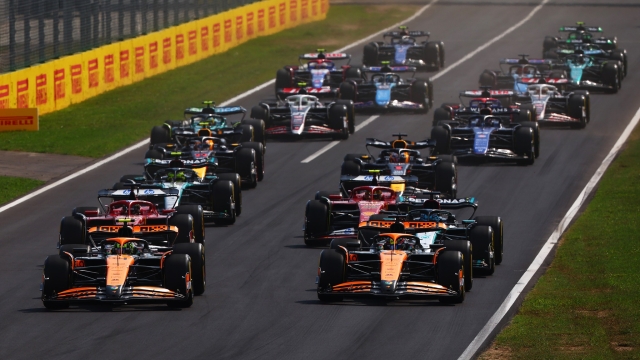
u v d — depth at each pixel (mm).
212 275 80625
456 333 64375
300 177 121188
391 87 163375
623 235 92500
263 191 114000
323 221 89688
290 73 173250
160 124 155000
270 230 96938
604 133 147750
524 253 88062
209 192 99062
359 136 146250
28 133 146625
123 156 133000
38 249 89188
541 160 130250
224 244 91438
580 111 150125
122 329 65062
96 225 80938
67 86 167000
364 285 70688
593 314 68375
